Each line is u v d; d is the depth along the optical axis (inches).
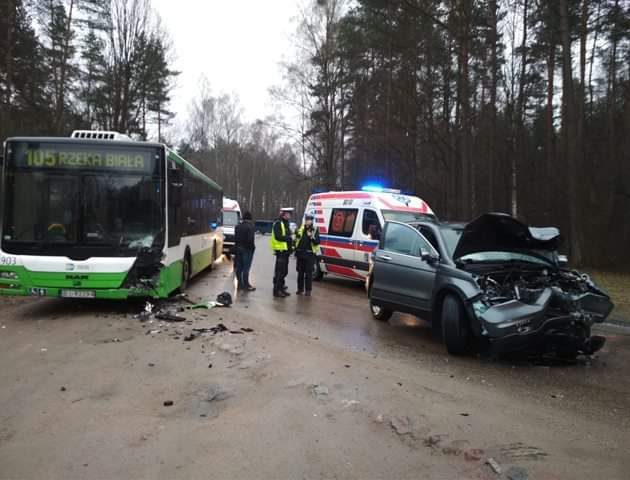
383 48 1004.6
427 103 961.5
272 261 824.3
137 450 140.9
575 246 761.6
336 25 1234.0
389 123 1040.8
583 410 173.3
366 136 1117.1
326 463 132.5
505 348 222.1
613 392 195.5
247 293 440.5
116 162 320.8
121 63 1027.3
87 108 1136.2
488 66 814.5
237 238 458.0
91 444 144.8
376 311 339.3
